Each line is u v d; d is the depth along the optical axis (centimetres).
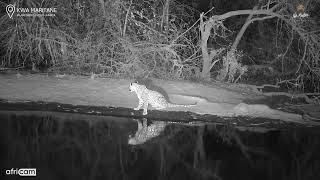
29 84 1541
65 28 2008
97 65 1866
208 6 2502
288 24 2194
